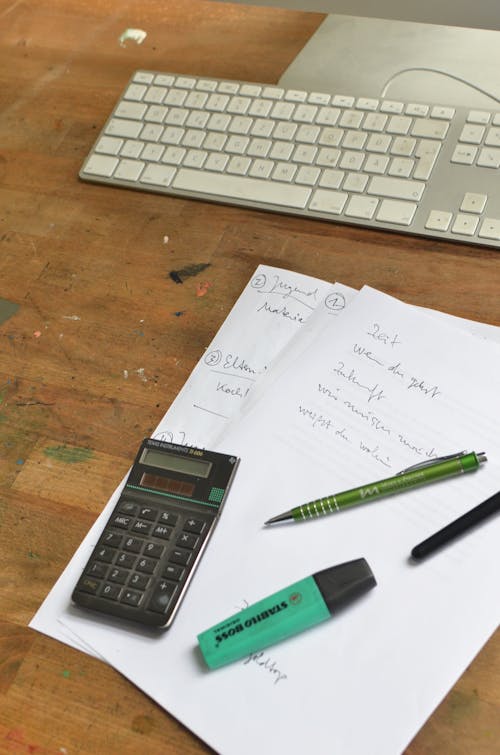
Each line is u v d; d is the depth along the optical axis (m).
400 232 0.68
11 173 0.81
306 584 0.50
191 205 0.74
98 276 0.71
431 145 0.70
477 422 0.57
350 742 0.46
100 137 0.79
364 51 0.79
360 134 0.72
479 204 0.66
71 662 0.51
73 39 0.90
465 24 0.69
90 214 0.76
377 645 0.49
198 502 0.56
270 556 0.53
